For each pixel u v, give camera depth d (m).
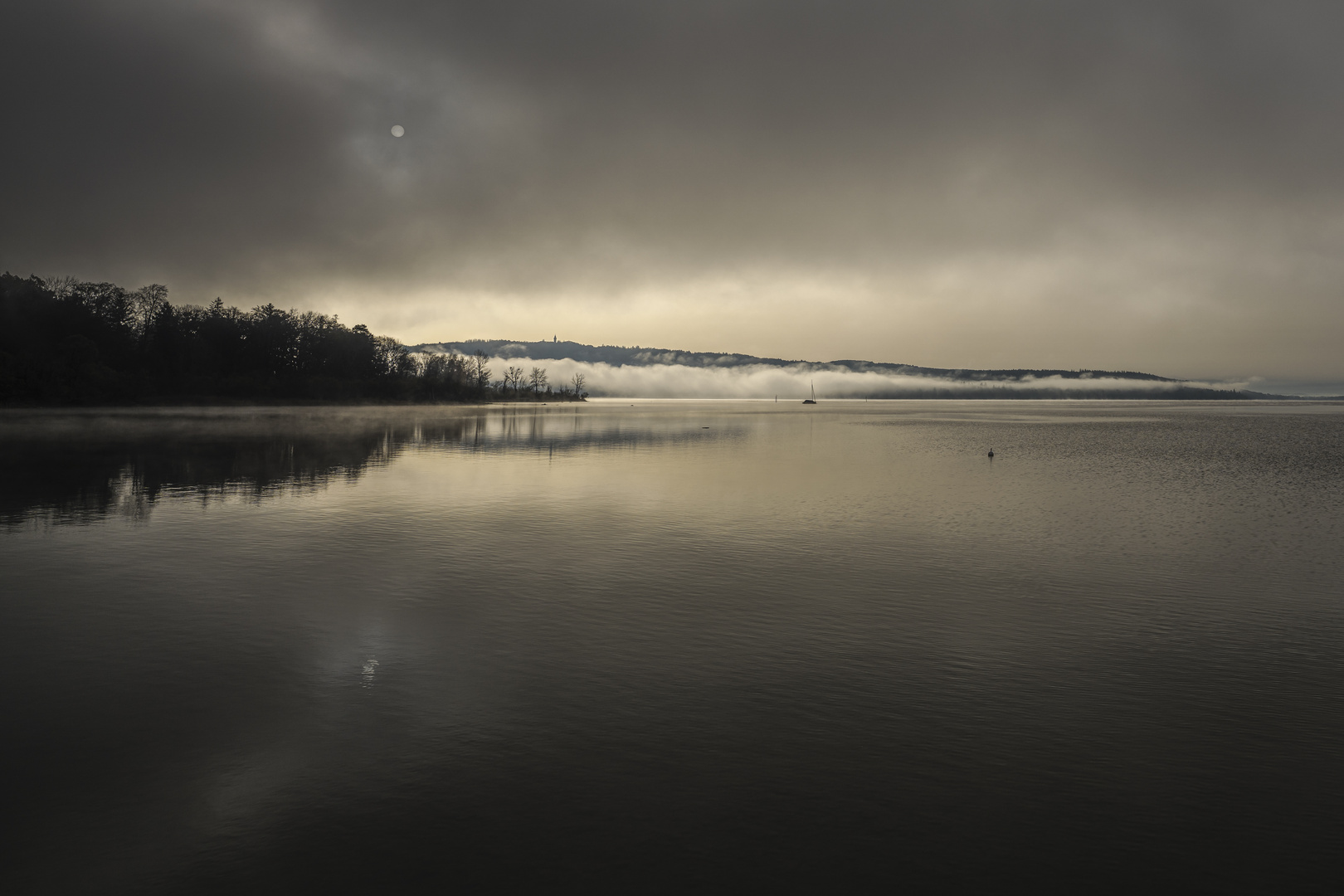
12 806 9.17
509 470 48.72
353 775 9.94
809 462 57.03
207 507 31.80
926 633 16.00
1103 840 8.76
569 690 12.73
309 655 14.30
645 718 11.69
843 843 8.62
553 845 8.50
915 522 30.02
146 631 15.55
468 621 16.42
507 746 10.75
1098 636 15.91
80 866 8.09
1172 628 16.53
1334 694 12.95
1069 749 10.86
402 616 16.73
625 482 42.66
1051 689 13.06
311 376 195.50
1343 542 26.48
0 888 7.71
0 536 25.47
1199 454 68.94
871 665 14.12
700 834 8.75
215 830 8.74
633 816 9.06
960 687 13.09
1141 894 7.86
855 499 36.41
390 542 24.98
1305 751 10.89
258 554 22.91
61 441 65.38
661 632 15.83
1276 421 159.50
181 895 7.66
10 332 145.88
